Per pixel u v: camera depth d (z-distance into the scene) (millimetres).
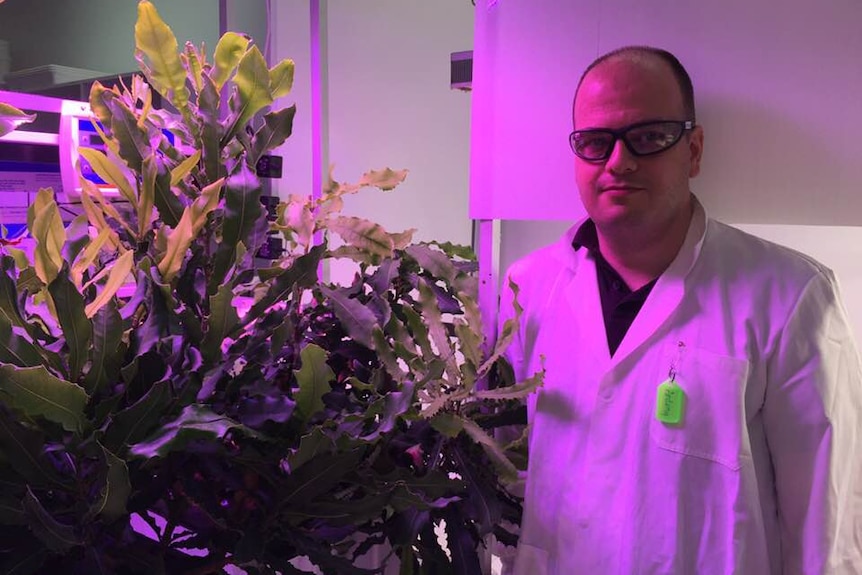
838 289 1039
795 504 1001
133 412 656
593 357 1105
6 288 687
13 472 658
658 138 955
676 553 981
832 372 974
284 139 914
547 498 1120
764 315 1001
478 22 1221
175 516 784
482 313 1226
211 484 795
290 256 1000
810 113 1011
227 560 780
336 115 3617
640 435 1030
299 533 784
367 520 833
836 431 964
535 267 1255
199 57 898
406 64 3455
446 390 1029
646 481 1017
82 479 671
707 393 993
